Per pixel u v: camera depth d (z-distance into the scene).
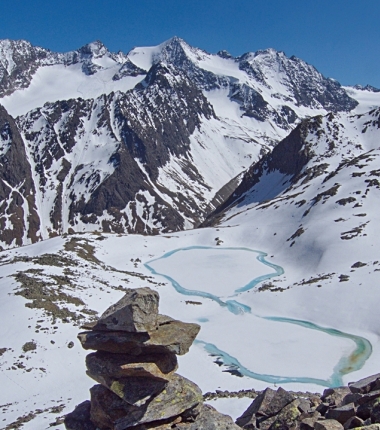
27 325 69.38
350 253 111.00
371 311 79.81
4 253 133.62
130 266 124.38
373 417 20.59
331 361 64.75
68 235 143.25
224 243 145.00
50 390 56.28
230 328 79.69
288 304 90.62
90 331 23.14
